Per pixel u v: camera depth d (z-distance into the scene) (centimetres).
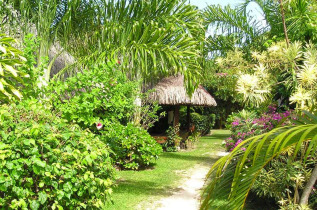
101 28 651
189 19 676
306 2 522
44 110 357
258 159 208
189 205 526
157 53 634
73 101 499
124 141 734
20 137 292
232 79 484
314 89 315
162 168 827
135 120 837
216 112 2100
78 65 628
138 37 620
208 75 752
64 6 631
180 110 1623
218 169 179
